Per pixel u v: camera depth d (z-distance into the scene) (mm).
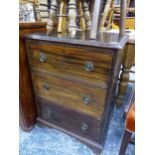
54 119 1050
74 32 871
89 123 880
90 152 982
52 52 749
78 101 827
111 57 603
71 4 851
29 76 965
